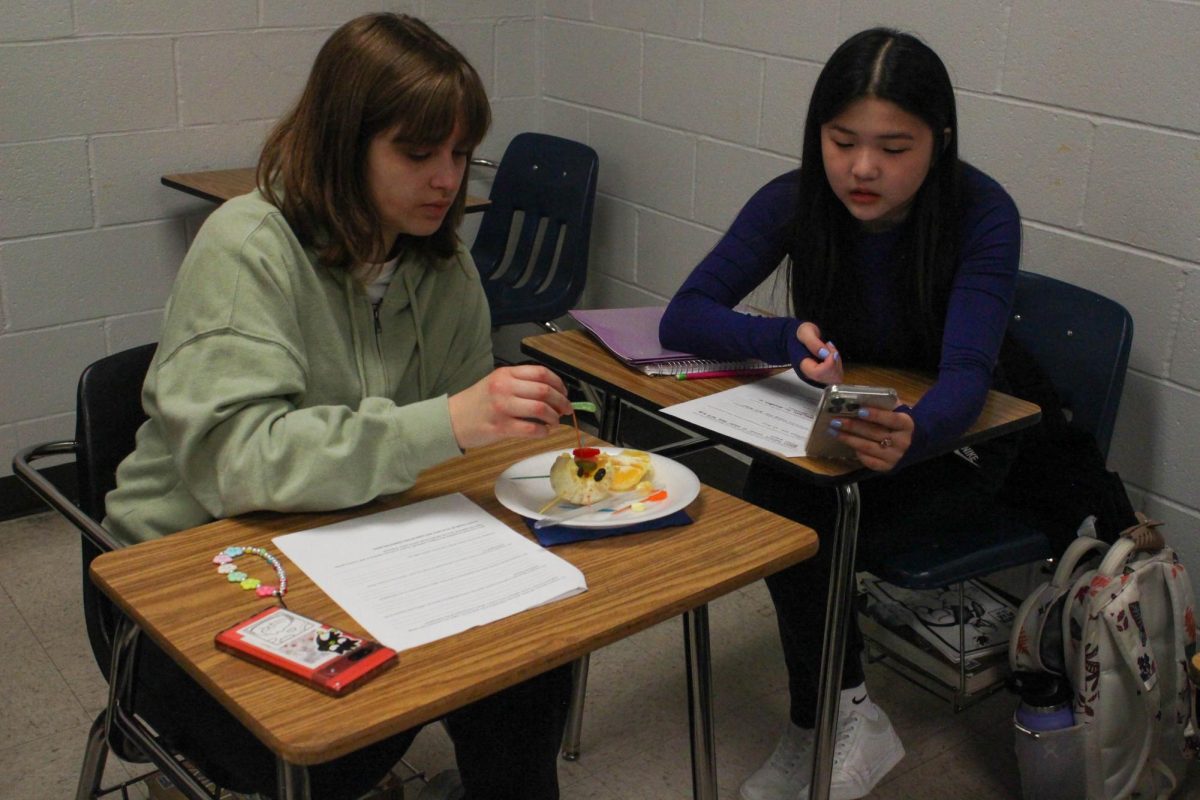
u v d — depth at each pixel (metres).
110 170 2.82
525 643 1.05
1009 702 2.22
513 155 3.23
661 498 1.32
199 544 1.22
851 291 1.83
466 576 1.16
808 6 2.55
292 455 1.24
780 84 2.65
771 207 1.91
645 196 3.12
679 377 1.76
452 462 1.42
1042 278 2.04
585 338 1.92
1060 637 1.84
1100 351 1.96
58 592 2.52
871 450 1.46
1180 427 2.09
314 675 0.98
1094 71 2.08
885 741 1.95
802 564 1.82
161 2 2.78
